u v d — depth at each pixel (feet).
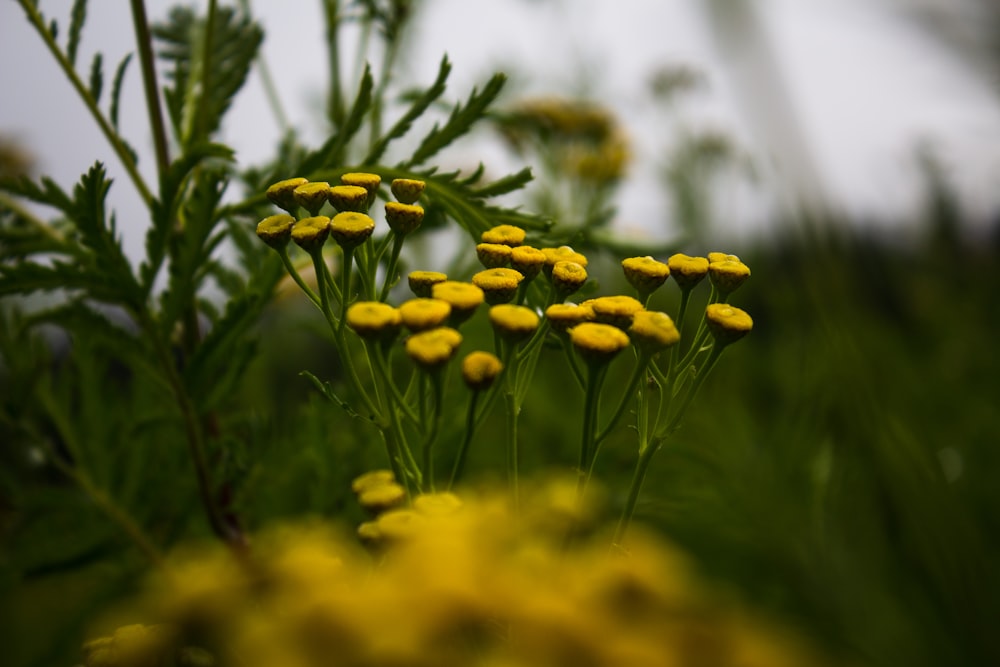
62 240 1.00
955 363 1.95
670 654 0.40
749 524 0.85
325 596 0.46
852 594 0.70
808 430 1.00
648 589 0.45
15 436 1.10
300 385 1.70
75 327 0.95
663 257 1.29
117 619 0.59
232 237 1.12
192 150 0.92
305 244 0.76
